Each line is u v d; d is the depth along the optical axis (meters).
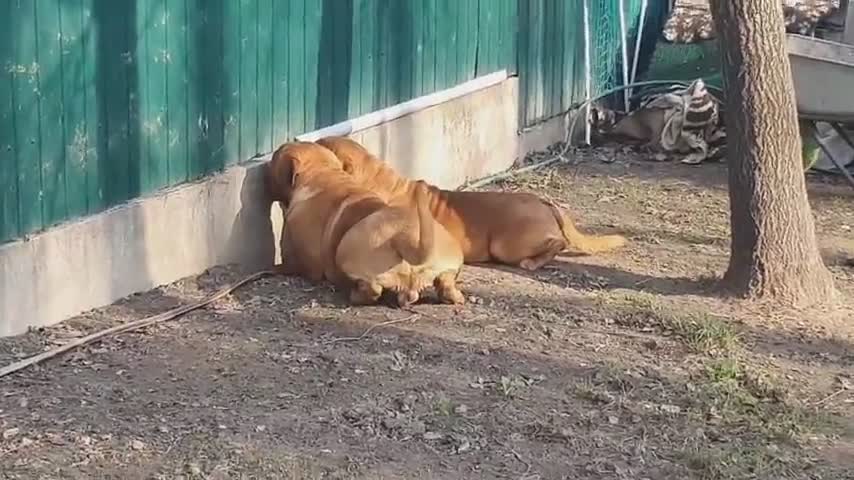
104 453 5.34
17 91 5.90
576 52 9.64
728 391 5.88
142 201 6.40
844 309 6.65
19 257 5.96
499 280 6.88
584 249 7.24
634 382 5.94
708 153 9.28
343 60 7.40
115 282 6.33
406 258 6.41
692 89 9.41
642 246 7.52
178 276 6.58
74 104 6.11
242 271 6.78
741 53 6.52
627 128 9.62
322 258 6.61
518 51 8.98
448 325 6.35
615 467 5.40
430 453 5.43
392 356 6.06
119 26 6.24
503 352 6.14
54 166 6.07
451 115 8.29
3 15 5.81
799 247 6.66
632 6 10.42
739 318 6.52
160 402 5.66
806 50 8.51
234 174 6.77
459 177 8.45
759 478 5.38
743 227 6.66
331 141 6.94
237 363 5.95
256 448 5.40
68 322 6.16
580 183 8.73
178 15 6.48
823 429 5.69
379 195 6.80
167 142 6.51
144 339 6.09
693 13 10.61
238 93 6.80
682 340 6.29
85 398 5.66
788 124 6.58
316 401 5.71
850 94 8.18
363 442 5.47
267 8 6.90
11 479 5.18
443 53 8.24
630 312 6.52
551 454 5.46
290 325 6.29
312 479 5.25
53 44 6.01
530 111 9.16
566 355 6.14
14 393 5.66
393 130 7.78
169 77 6.48
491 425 5.61
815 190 8.73
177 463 5.30
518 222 7.00
